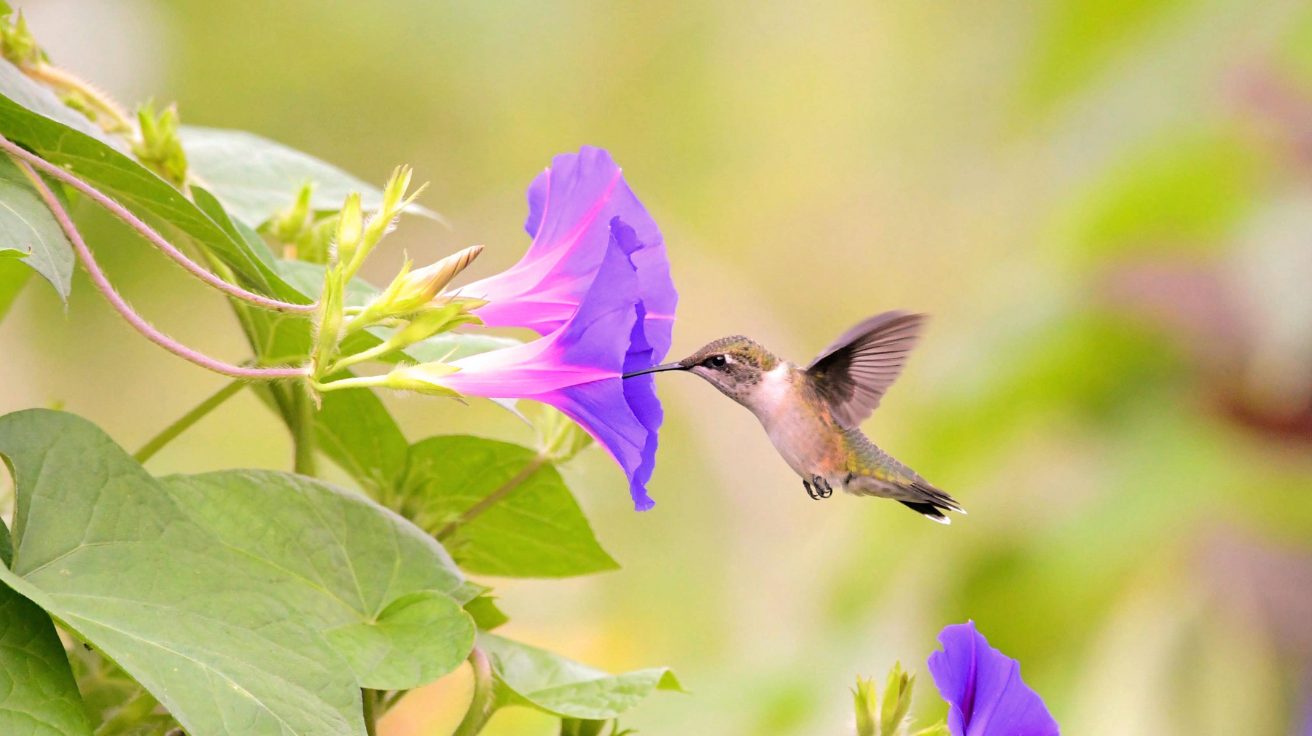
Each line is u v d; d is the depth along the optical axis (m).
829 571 9.78
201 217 4.96
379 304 4.82
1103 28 9.97
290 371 4.75
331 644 4.75
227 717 4.00
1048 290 9.47
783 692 9.53
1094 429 9.41
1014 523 9.31
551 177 5.29
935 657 4.65
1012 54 11.29
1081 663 8.93
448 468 6.29
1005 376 9.40
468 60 14.59
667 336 5.28
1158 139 9.13
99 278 4.51
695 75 15.89
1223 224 8.93
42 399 12.48
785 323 16.12
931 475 9.57
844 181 16.16
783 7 16.14
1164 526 8.84
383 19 14.13
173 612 4.25
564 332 4.82
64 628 4.09
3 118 4.82
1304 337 8.29
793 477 15.26
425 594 5.04
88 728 3.92
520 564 6.64
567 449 6.28
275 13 13.69
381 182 14.48
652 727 9.88
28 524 4.23
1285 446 8.91
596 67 15.38
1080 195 9.47
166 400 13.18
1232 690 8.55
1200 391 9.10
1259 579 8.68
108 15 12.67
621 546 14.52
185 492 4.98
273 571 4.89
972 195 14.81
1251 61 9.04
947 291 14.78
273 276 5.12
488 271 14.88
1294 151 8.76
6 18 5.75
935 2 16.19
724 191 16.14
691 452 15.31
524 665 5.63
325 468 7.01
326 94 14.10
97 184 5.11
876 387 7.18
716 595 14.42
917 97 16.00
